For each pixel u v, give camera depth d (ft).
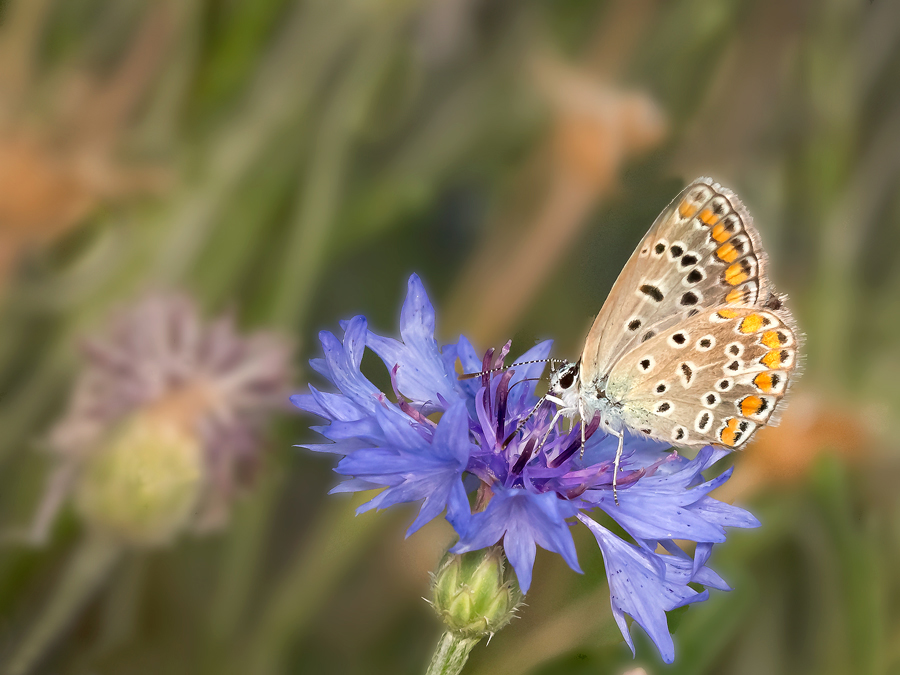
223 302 0.76
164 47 0.77
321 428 0.70
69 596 0.73
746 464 0.77
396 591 0.77
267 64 0.77
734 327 0.72
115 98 0.76
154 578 0.75
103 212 0.76
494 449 0.72
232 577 0.75
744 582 0.75
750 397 0.72
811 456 0.77
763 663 0.77
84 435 0.73
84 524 0.73
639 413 0.73
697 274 0.73
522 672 0.74
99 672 0.74
